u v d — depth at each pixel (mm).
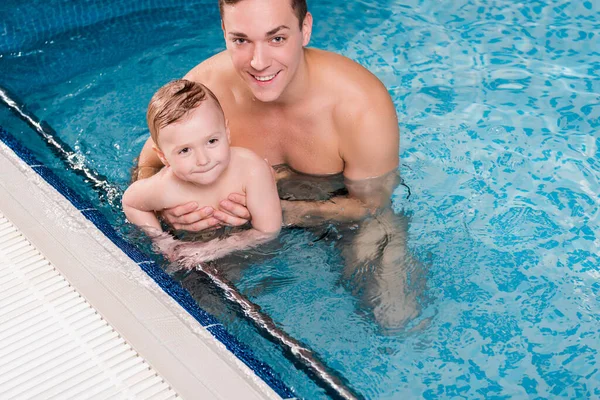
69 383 1994
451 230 2781
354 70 2795
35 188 2771
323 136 2818
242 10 2373
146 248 2709
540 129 3391
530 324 2449
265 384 1949
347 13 4348
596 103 3543
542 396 2240
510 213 2889
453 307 2482
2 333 2168
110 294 2281
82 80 3895
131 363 2051
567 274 2633
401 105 3588
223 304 2484
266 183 2715
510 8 4309
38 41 4266
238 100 2848
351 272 2580
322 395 2211
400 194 2951
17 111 3717
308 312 2455
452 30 4164
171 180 2736
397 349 2350
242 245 2689
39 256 2467
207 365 2010
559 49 3957
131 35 4242
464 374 2289
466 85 3719
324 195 2893
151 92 3750
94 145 3389
